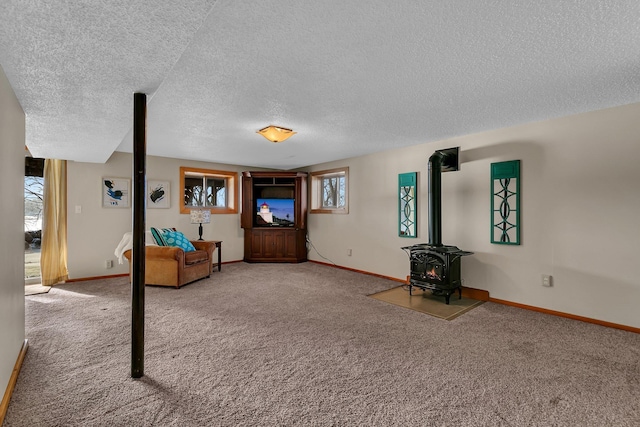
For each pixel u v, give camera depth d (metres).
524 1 1.50
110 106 2.37
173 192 5.90
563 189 3.32
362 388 1.99
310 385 2.02
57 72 1.78
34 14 1.23
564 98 2.80
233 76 2.33
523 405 1.82
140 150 2.15
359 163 5.71
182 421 1.66
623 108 2.96
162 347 2.56
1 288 1.73
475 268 4.05
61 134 3.18
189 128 3.75
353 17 1.62
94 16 1.25
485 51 1.98
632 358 2.39
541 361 2.35
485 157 3.93
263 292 4.31
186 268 4.66
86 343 2.62
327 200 6.71
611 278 3.03
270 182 6.86
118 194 5.28
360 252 5.71
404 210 4.91
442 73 2.30
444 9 1.56
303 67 2.19
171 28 1.35
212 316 3.32
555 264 3.38
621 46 1.92
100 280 4.96
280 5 1.51
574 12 1.58
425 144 4.64
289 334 2.85
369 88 2.56
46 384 2.00
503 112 3.18
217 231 6.52
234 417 1.70
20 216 2.30
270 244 6.74
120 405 1.79
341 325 3.09
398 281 5.00
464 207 4.15
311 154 5.53
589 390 1.97
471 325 3.10
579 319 3.22
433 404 1.83
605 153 3.05
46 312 3.42
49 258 4.62
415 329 2.99
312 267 6.21
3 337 1.76
